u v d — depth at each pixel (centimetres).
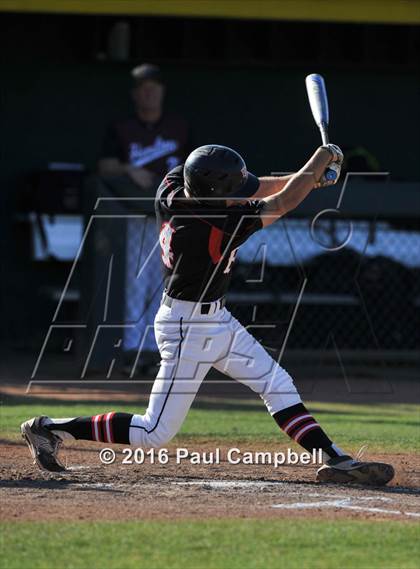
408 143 4609
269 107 4512
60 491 1552
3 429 2181
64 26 4334
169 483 1658
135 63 4369
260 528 1320
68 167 4288
